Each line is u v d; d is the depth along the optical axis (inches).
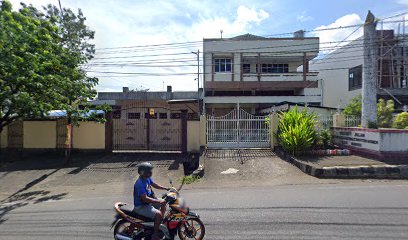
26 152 584.7
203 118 546.9
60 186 393.7
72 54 504.4
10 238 205.6
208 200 279.4
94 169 464.4
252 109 1171.3
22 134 588.4
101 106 530.3
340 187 312.8
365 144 435.8
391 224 199.2
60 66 450.0
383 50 919.7
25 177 439.8
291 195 284.4
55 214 262.1
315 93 1088.8
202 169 412.5
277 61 1215.6
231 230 198.8
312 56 1126.4
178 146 552.7
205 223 213.9
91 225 226.2
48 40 402.9
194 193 315.3
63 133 581.6
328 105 1230.3
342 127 502.0
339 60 1143.6
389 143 401.7
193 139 545.6
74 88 476.1
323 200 260.8
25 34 368.2
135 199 179.9
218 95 1202.0
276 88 1146.0
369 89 472.1
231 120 550.3
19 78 368.8
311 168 379.6
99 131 564.1
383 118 564.4
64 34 567.8
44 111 420.2
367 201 252.8
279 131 520.7
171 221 182.9
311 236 183.8
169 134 556.1
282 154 479.2
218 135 550.3
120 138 565.0
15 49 368.2
